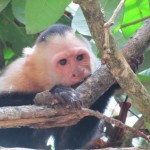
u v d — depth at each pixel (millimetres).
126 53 7059
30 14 5645
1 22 8797
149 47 8008
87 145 8461
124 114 7629
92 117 8242
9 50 9523
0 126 5078
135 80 5059
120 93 8242
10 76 8586
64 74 8023
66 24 9188
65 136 8750
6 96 8281
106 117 5367
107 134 7812
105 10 6840
